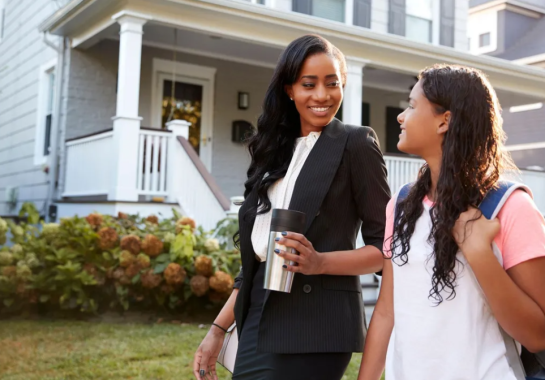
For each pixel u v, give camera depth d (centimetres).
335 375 161
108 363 401
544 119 1481
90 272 536
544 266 121
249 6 753
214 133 966
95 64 877
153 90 908
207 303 589
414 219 136
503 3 1636
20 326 500
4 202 1130
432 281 127
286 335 158
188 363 407
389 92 1155
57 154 872
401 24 1054
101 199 716
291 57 172
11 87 1161
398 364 134
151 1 697
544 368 130
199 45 906
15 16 1167
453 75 131
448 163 127
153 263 547
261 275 172
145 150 729
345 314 161
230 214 620
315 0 954
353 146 167
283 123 180
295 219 146
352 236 170
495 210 123
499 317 123
